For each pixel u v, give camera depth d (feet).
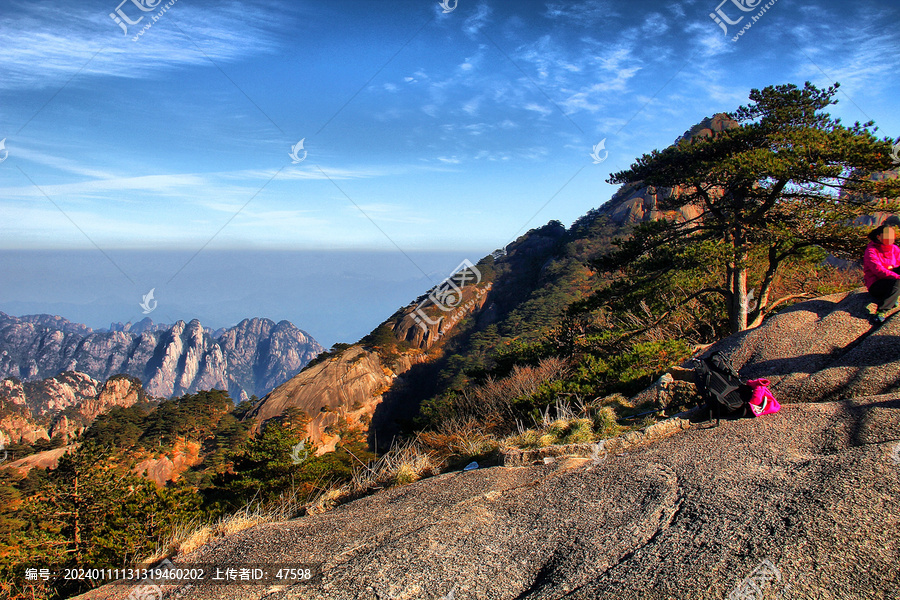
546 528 11.15
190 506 28.81
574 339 52.75
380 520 13.46
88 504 58.29
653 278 48.55
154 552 16.66
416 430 46.98
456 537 11.23
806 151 38.37
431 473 21.18
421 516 13.14
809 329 20.94
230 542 13.29
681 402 19.76
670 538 9.73
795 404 16.30
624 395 26.73
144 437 199.82
